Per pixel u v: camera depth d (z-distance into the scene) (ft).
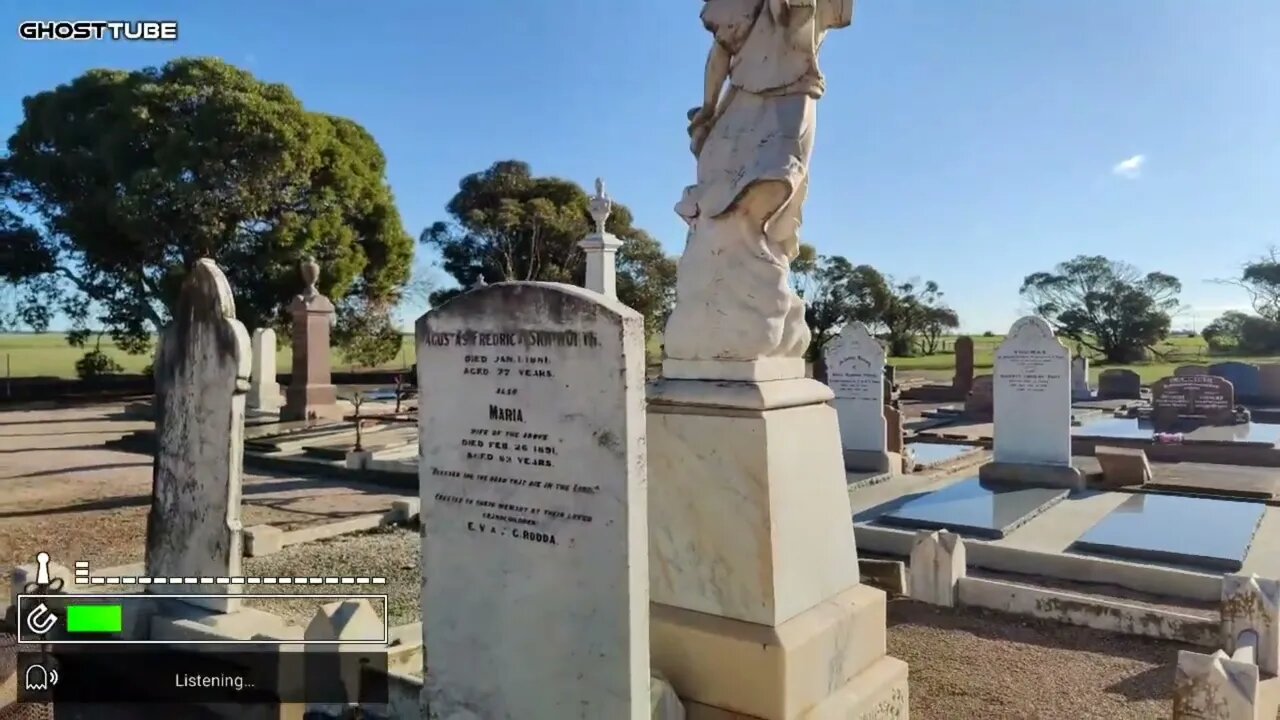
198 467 20.08
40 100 100.58
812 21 15.35
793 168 15.11
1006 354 41.37
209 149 90.27
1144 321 162.50
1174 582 25.11
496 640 13.34
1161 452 50.75
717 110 16.60
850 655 15.08
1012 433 41.16
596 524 12.23
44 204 102.06
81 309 108.58
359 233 110.01
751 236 15.39
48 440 65.31
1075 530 30.89
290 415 69.36
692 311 15.67
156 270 101.14
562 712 12.64
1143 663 19.65
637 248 127.44
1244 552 26.94
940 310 168.35
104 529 33.78
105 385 112.98
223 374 19.61
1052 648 20.71
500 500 13.28
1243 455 48.08
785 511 14.35
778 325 15.08
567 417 12.48
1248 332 158.92
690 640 14.44
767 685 13.60
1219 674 13.73
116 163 93.09
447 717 14.01
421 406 14.33
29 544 31.22
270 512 37.60
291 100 99.35
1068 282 169.89
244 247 98.58
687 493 14.97
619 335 11.91
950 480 43.14
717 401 14.65
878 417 44.80
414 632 19.88
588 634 12.34
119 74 100.53
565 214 126.00
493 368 13.33
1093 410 76.74
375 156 112.57
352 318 113.70
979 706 17.46
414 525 34.86
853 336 45.68
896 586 25.35
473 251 131.23
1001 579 27.12
